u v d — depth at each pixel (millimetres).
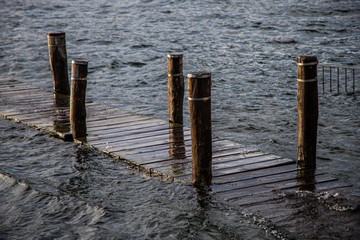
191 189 12477
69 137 17266
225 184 12609
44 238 10812
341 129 18453
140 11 64500
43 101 22375
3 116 20047
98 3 74438
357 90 24641
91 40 44469
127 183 13445
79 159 15414
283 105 22578
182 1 71875
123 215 11641
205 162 12484
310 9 59562
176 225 11047
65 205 12281
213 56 36062
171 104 18484
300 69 12930
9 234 11062
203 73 12023
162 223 11172
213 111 21859
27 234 11039
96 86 28250
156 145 15922
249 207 11336
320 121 19641
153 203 12148
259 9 61688
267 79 28281
